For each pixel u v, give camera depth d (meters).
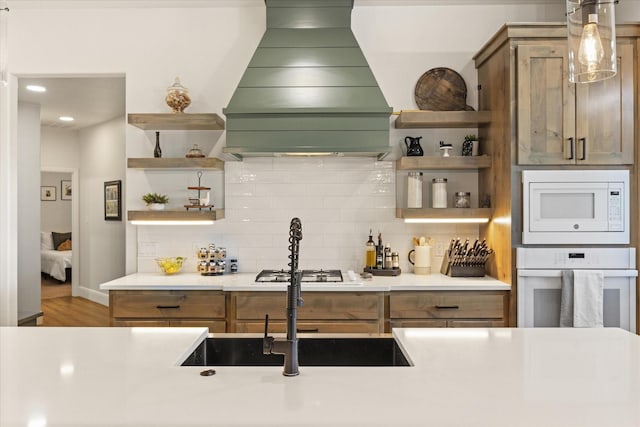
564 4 3.70
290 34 3.30
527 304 3.07
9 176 3.83
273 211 3.76
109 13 3.78
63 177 10.59
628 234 3.04
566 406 1.16
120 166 6.81
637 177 3.07
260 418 1.09
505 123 3.18
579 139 3.07
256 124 3.14
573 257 3.05
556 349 1.65
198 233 3.78
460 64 3.76
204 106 3.77
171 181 3.77
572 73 1.33
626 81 3.07
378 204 3.76
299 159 3.77
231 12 3.78
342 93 3.18
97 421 1.08
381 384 1.31
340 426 1.06
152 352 1.62
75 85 5.16
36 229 5.95
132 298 3.16
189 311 3.15
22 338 1.80
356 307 3.11
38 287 5.95
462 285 3.12
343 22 3.32
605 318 3.07
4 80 1.64
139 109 3.78
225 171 3.76
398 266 3.67
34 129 5.95
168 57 3.78
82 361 1.51
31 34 3.78
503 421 1.08
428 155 3.75
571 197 3.06
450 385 1.30
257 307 3.11
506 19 3.73
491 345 1.70
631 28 3.06
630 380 1.34
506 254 3.17
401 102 3.77
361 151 3.12
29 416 1.11
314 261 3.76
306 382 1.33
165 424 1.07
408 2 3.71
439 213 3.43
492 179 3.43
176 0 3.65
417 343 1.73
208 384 1.31
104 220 7.16
